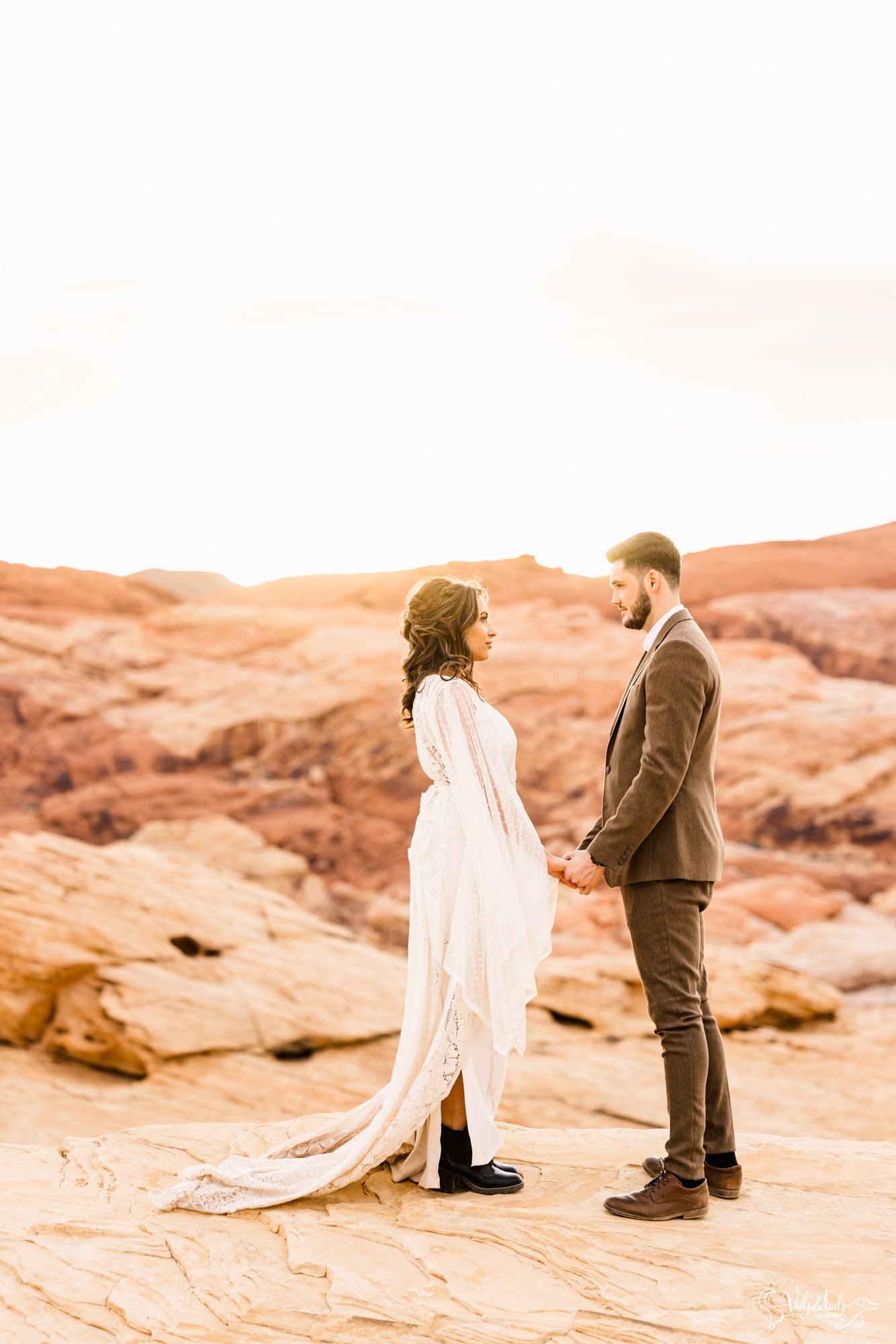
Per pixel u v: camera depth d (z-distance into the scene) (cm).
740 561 3234
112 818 2388
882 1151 369
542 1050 1266
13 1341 235
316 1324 237
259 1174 317
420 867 322
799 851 2262
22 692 2728
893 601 2900
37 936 1238
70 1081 1141
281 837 2309
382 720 2603
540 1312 240
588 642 2839
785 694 2556
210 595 3316
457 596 330
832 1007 1438
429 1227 284
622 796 319
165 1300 248
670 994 304
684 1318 236
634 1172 339
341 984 1309
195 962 1289
